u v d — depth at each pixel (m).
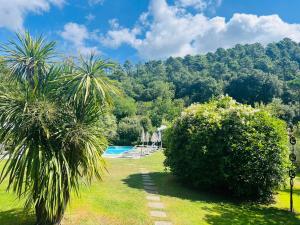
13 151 5.48
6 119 5.52
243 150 10.40
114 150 35.28
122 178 13.12
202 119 11.60
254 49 102.81
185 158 11.79
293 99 56.75
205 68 94.50
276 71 79.69
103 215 7.66
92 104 6.26
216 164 11.01
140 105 56.81
